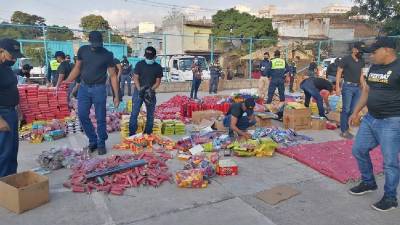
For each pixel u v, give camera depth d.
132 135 6.88
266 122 8.39
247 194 4.50
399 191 4.62
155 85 6.95
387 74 3.88
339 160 5.75
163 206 4.13
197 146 6.21
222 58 28.86
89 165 5.07
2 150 4.33
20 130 7.38
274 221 3.81
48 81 11.57
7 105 4.34
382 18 30.50
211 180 4.95
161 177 4.85
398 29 27.88
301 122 8.29
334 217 3.91
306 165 5.66
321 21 42.19
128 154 5.88
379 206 4.07
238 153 6.04
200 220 3.80
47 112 8.65
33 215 3.87
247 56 26.98
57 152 5.55
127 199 4.31
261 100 11.27
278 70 10.88
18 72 11.05
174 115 9.66
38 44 16.77
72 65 9.06
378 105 4.00
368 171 4.47
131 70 15.38
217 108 9.98
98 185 4.58
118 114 8.90
